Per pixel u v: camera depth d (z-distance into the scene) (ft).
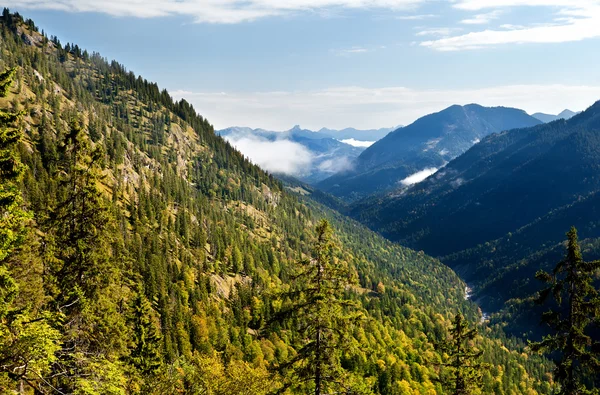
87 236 104.17
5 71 67.82
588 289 76.43
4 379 47.42
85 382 50.70
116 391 54.13
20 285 81.41
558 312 80.12
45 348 49.14
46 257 95.20
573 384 77.82
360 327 76.69
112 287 106.63
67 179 105.09
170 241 578.25
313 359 74.54
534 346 81.61
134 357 136.15
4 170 66.74
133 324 142.41
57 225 101.86
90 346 87.40
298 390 77.87
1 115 67.00
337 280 75.82
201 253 603.67
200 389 88.53
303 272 75.25
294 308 74.18
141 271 418.92
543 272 80.84
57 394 52.24
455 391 124.57
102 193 109.60
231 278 606.96
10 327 52.01
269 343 394.32
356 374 78.43
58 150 106.52
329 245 76.69
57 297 94.12
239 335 411.95
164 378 89.30
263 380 84.38
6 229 62.75
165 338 300.20
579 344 77.30
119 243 120.67
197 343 369.30
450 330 127.95
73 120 106.11
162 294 402.52
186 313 399.24
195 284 498.69
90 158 107.86
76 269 99.86
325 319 71.92
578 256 77.56
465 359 125.39
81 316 92.02
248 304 514.68
